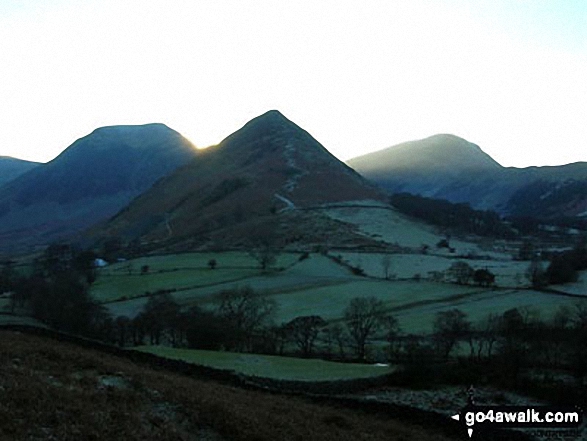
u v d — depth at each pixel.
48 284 128.62
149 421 28.16
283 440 30.41
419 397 60.84
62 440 23.91
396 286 125.69
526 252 177.75
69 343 53.53
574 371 71.94
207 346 85.88
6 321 105.00
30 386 28.25
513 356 73.44
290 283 130.62
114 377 35.31
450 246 191.38
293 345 90.75
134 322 97.88
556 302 108.50
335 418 40.28
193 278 140.00
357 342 88.75
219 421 30.38
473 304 109.31
